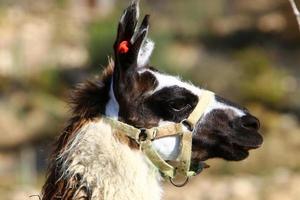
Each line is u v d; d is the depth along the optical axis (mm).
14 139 51562
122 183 14453
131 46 14781
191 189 39750
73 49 67000
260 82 54469
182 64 56500
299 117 52781
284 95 54812
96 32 58906
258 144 15773
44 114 54906
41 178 42719
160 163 15078
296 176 42031
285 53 66750
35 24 73438
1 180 41969
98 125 14734
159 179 15258
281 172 43281
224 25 75062
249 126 15797
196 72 54344
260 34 71688
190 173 15484
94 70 58125
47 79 59594
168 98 15102
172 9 76562
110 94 14977
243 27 73750
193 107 15383
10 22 73125
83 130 14648
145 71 15062
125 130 14820
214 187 39938
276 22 73500
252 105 53000
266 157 45281
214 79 54156
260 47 68500
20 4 77688
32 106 56531
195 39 71438
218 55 65375
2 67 62281
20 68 60875
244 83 54250
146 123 15008
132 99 14930
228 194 38719
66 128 14961
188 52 67250
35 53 65938
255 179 41656
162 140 15125
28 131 52656
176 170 15391
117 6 74938
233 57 63219
